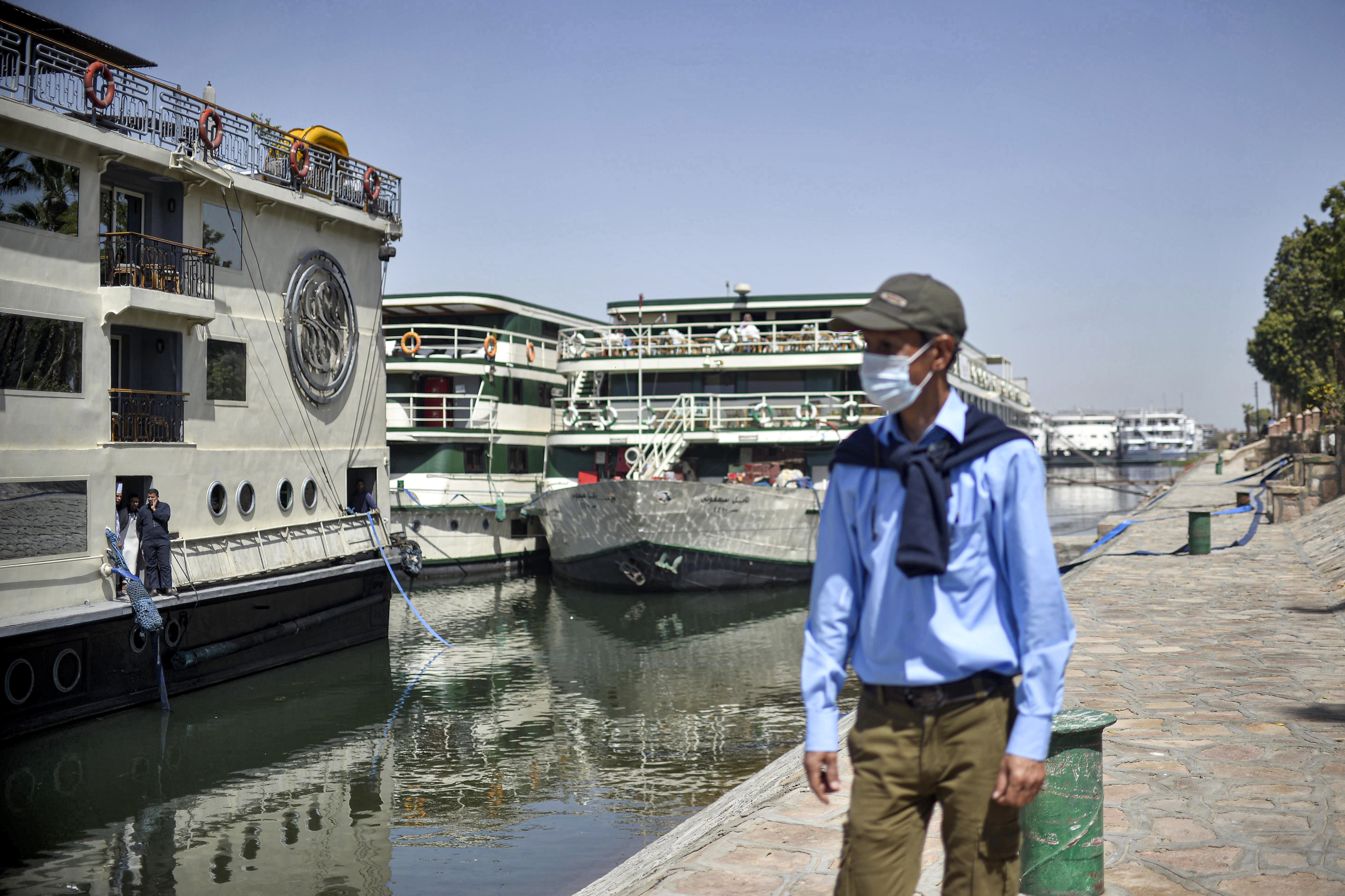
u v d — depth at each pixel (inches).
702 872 211.0
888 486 115.6
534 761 551.2
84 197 644.1
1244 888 194.5
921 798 117.2
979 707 112.7
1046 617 110.2
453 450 1318.9
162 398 714.8
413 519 1275.8
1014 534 110.8
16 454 591.8
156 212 723.4
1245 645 450.3
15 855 427.5
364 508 923.4
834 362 1254.3
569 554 1248.8
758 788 288.5
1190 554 844.0
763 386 1339.8
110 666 629.3
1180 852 213.6
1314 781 258.4
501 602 1136.8
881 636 115.4
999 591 114.6
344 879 396.5
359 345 918.4
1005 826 116.6
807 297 1349.7
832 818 245.3
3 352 588.4
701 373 1354.6
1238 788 254.4
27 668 574.2
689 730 610.2
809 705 119.6
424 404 1364.4
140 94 683.4
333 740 593.9
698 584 1192.2
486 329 1369.3
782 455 1330.0
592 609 1091.3
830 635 120.0
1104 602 598.2
